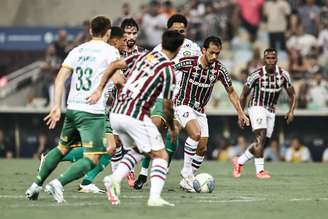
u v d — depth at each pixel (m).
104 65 23.75
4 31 63.06
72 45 60.72
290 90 38.41
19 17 68.62
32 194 24.47
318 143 58.22
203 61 30.12
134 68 22.97
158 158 22.70
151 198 22.70
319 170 42.75
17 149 60.25
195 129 29.23
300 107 57.62
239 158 37.81
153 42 61.31
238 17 62.84
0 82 62.28
